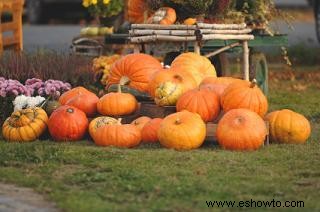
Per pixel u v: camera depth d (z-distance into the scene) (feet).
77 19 117.70
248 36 45.55
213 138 37.11
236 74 58.29
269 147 36.65
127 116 39.50
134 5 50.24
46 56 50.29
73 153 34.83
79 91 40.42
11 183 31.01
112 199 28.45
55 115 38.14
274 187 29.76
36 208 27.71
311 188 29.91
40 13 113.29
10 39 58.49
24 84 46.44
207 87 38.52
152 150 35.83
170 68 40.81
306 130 37.88
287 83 61.16
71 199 28.14
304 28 107.04
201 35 43.11
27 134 38.04
